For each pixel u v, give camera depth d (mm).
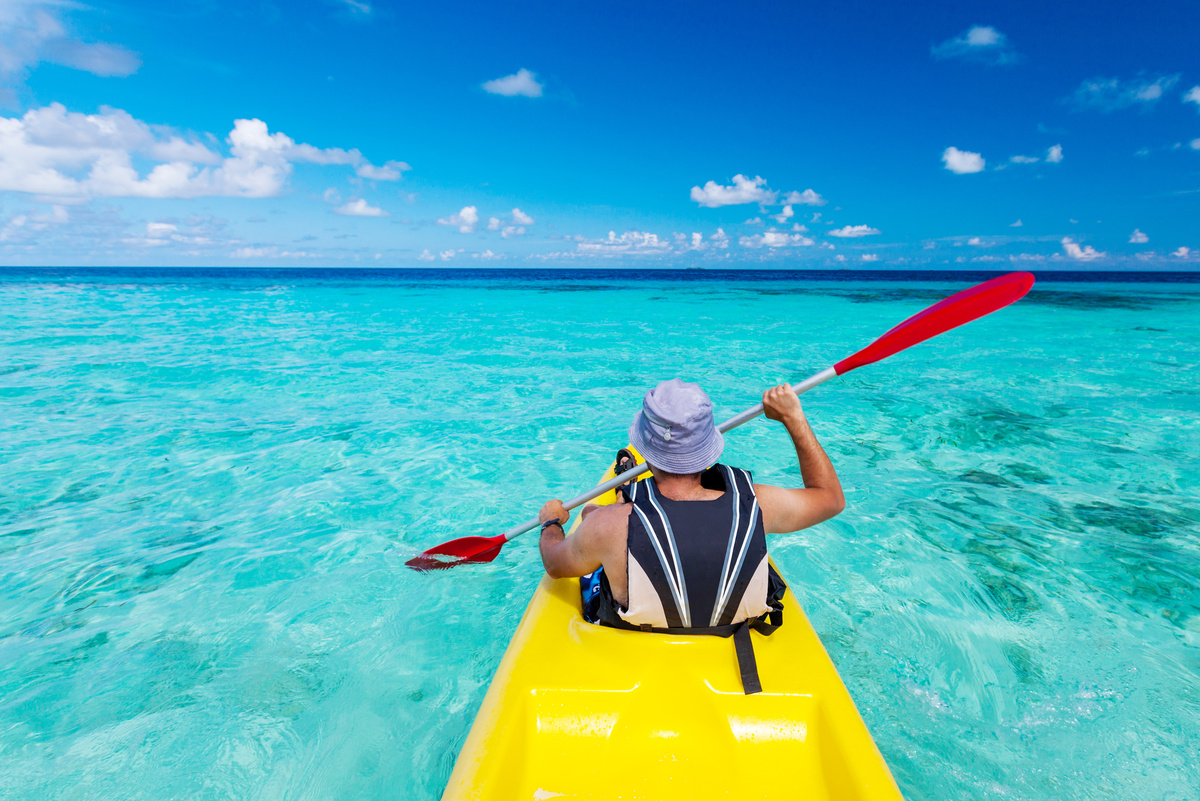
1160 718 2111
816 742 1472
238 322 13117
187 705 2215
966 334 12148
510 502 3975
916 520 3627
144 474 4355
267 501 3951
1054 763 1933
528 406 6289
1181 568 3070
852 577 3031
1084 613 2725
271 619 2740
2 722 2107
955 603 2807
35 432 5211
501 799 1312
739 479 1486
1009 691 2252
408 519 3725
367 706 2234
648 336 11914
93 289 24375
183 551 3307
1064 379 7656
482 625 2725
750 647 1557
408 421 5699
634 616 1517
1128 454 4797
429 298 22312
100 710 2176
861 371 8281
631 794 1438
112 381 7090
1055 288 32562
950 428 5520
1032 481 4266
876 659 2436
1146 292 28078
